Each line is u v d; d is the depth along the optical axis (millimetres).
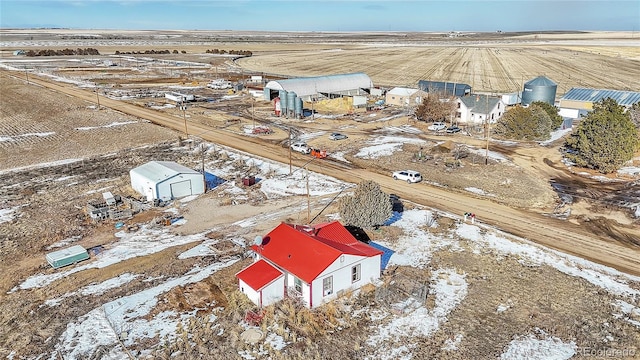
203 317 27469
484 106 78625
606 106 56656
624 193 47688
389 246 36438
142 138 71312
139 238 38719
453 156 59906
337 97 103250
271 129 75625
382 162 58156
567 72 143500
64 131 76312
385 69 159375
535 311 28109
